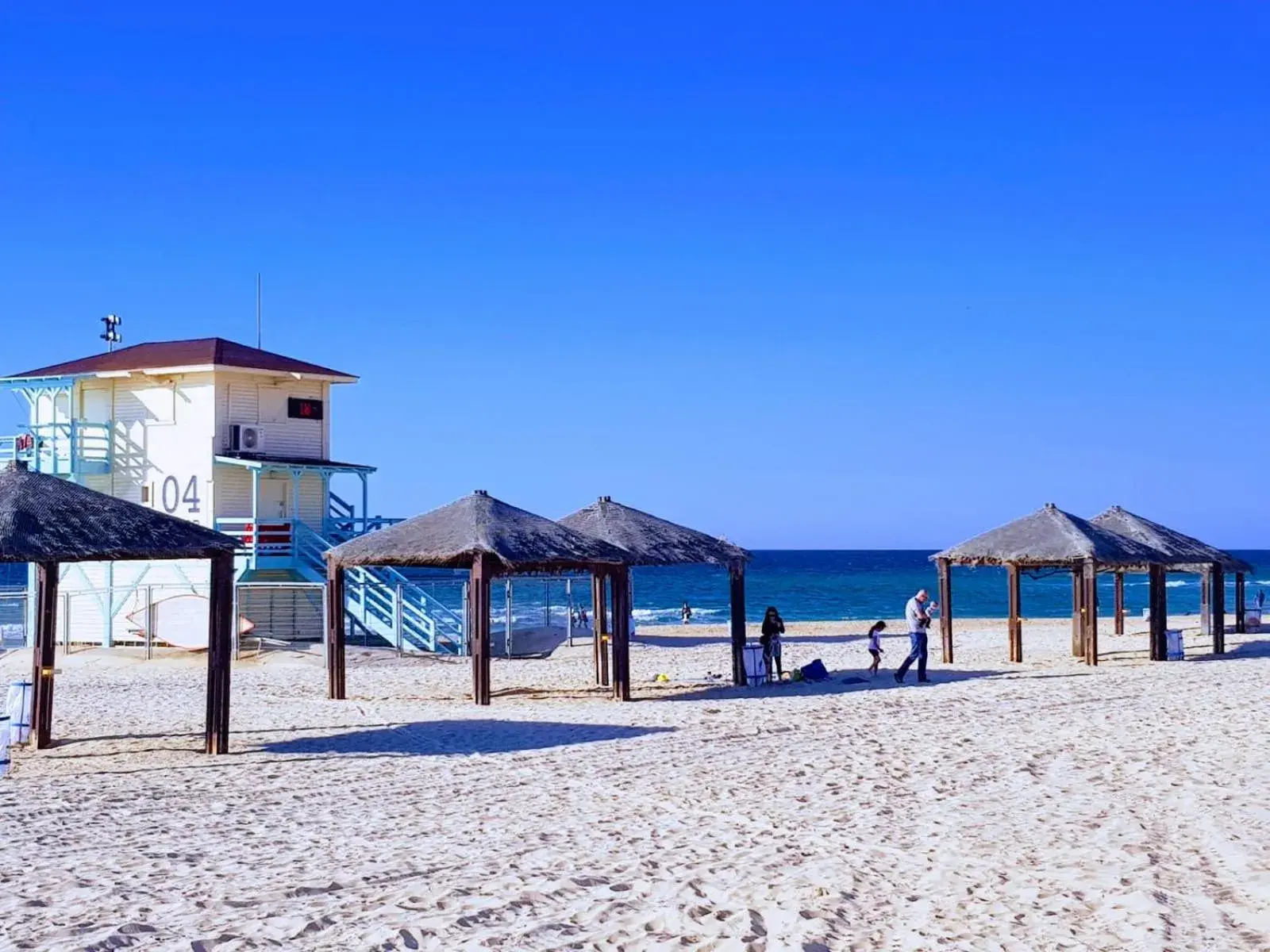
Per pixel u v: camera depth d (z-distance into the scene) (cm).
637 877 1028
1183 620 5056
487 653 2380
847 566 17250
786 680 2814
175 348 4012
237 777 1575
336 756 1745
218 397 3800
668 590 10544
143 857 1130
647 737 1894
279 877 1045
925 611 2697
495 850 1146
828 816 1301
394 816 1330
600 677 2838
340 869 1074
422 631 3706
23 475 1750
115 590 3741
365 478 4012
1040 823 1238
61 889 1008
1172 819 1241
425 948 842
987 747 1755
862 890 991
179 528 1783
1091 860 1072
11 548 1593
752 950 834
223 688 1777
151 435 3884
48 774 1603
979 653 3544
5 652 3381
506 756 1731
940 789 1442
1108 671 2903
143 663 3209
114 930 877
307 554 3762
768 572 14812
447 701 2433
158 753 1775
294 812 1353
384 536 2486
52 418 4025
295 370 3962
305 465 3791
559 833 1224
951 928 884
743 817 1296
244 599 3697
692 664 3334
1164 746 1723
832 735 1891
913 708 2219
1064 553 3086
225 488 3791
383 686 2748
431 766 1650
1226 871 1027
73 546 1642
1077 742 1783
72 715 2205
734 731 1952
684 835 1207
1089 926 884
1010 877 1025
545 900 962
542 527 2492
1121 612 4312
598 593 2856
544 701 2458
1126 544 3206
